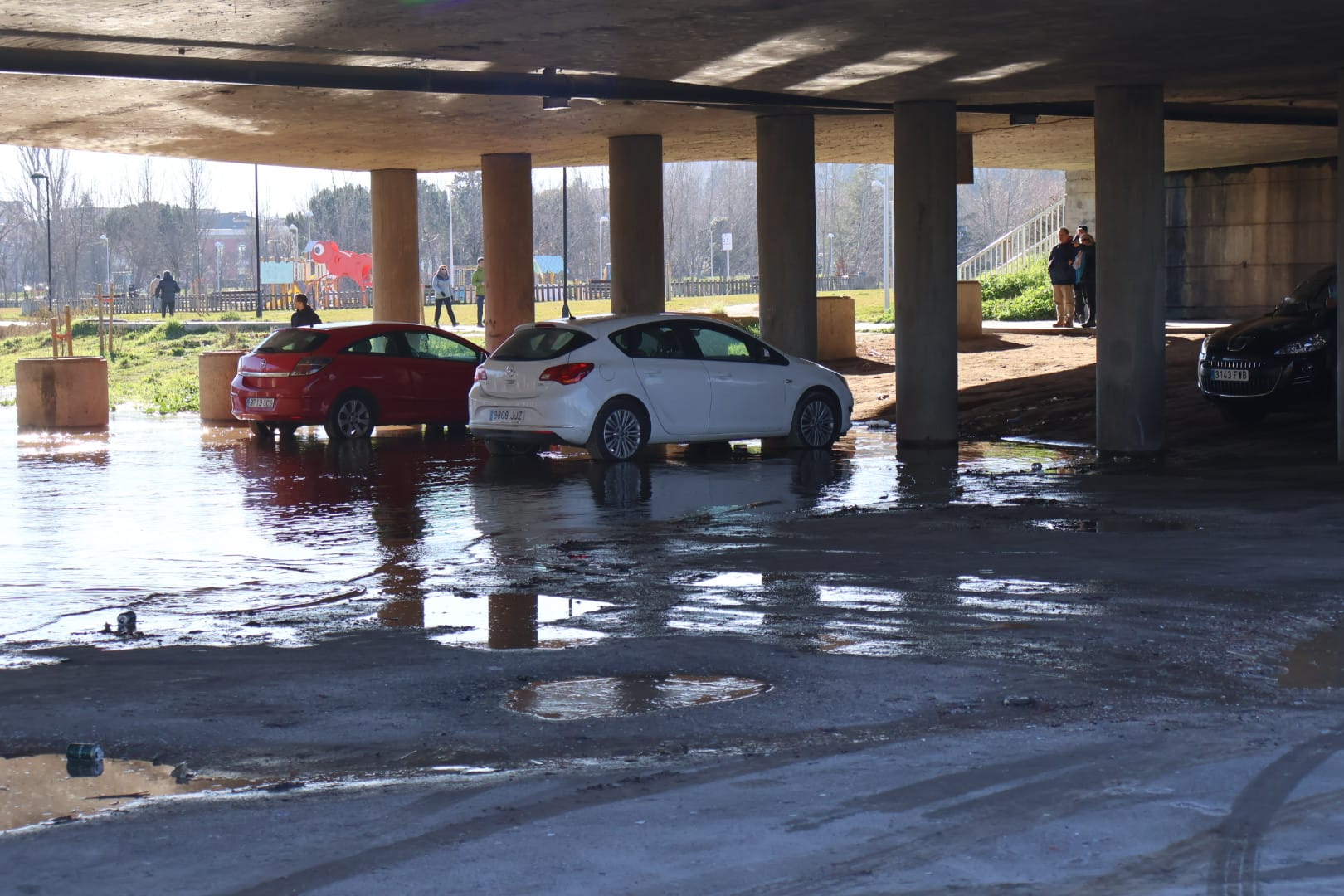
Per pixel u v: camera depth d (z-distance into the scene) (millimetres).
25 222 109812
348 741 6316
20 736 6461
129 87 17297
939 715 6480
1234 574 9500
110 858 4805
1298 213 33688
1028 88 17156
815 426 18188
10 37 13875
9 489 14992
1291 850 4641
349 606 9211
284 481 15477
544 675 7383
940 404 18500
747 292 86500
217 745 6293
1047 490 13734
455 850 4805
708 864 4617
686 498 13742
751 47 14375
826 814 5074
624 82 17406
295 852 4824
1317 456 15859
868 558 10430
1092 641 7832
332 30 13555
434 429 21750
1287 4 12273
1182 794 5207
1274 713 6355
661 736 6281
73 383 22672
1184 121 22844
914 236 18266
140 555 11109
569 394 16641
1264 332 18703
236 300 67875
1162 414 17109
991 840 4773
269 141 23719
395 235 29219
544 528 12078
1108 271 17031
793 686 7055
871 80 16578
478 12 12672
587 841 4848
